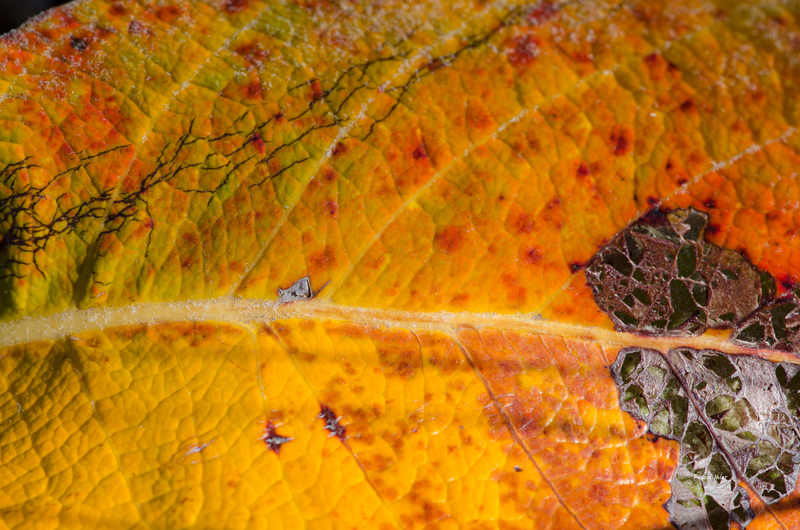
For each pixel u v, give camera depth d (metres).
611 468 0.13
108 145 0.13
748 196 0.13
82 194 0.13
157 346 0.13
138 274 0.13
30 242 0.13
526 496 0.13
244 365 0.13
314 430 0.13
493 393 0.13
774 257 0.13
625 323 0.13
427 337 0.13
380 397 0.13
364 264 0.13
